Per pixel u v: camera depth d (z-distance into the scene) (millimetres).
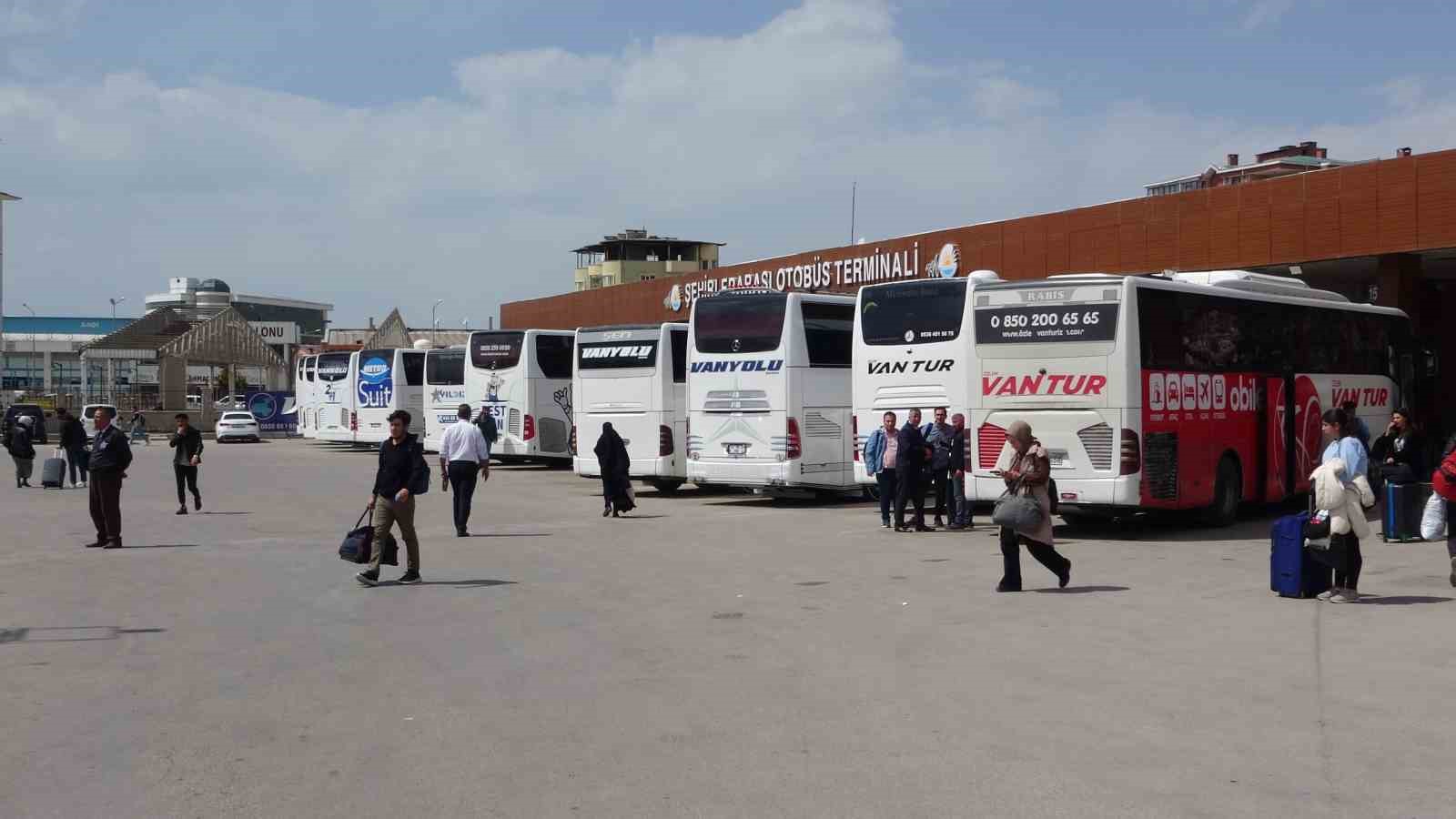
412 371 53969
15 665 10281
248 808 6477
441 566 16578
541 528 21828
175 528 22281
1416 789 6562
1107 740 7574
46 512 25969
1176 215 29250
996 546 18562
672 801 6480
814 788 6668
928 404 23391
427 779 6941
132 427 61656
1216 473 20391
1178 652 10242
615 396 29516
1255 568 15625
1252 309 21641
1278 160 60344
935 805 6344
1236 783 6688
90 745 7770
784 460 25891
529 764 7195
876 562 16609
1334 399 23906
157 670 10070
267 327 119500
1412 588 13641
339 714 8492
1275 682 9094
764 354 26156
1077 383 18906
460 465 20344
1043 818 6129
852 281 39969
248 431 67188
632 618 12281
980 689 8992
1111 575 15062
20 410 61375
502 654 10508
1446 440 27672
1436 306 34375
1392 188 25094
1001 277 33875
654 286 51406
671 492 30828
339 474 39062
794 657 10234
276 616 12672
